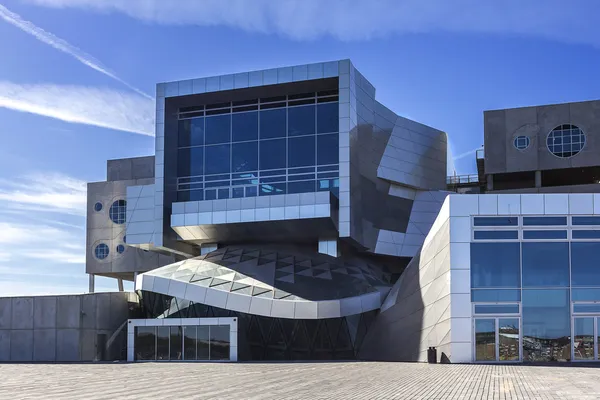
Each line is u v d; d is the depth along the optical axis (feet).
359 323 130.52
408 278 118.01
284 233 147.43
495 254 92.73
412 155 173.99
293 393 53.57
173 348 120.67
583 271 91.76
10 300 136.77
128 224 161.27
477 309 91.76
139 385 63.77
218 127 152.87
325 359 126.62
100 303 140.36
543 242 92.63
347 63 142.61
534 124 163.94
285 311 122.11
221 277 132.05
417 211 173.37
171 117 154.81
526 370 75.82
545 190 161.48
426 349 101.91
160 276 131.75
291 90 147.13
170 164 153.38
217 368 92.38
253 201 142.00
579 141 160.76
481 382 61.05
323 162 144.36
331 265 142.31
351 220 140.67
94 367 100.99
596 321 90.58
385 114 167.63
